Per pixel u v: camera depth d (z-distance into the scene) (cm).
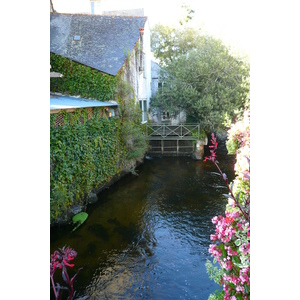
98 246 484
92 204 666
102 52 957
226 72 1184
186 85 1212
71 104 605
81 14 1109
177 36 1595
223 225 215
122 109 884
